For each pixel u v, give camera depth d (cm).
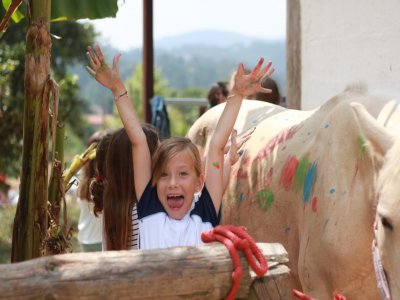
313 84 727
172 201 378
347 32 671
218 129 406
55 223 400
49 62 384
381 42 625
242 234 275
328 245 372
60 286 250
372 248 332
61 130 418
